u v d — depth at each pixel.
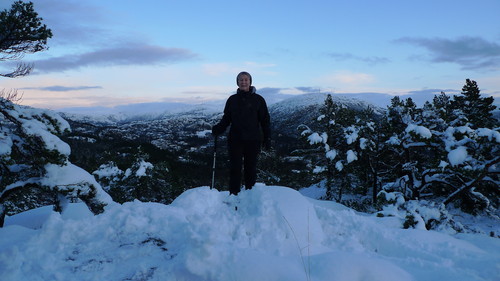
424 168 13.58
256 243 3.22
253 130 4.74
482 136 10.73
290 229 3.37
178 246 3.08
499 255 3.48
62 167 5.42
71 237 3.16
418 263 3.01
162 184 22.55
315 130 18.41
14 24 6.46
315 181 19.55
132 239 3.17
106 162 22.45
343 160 17.31
